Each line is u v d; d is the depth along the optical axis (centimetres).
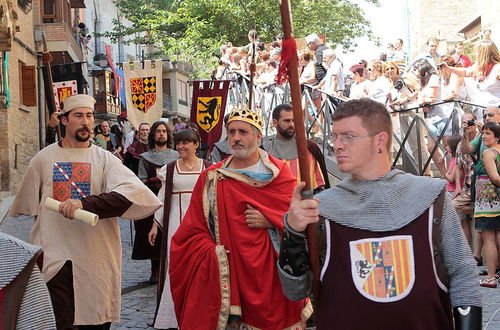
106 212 516
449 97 1036
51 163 536
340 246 265
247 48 1628
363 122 271
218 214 442
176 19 2962
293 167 618
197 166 691
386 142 273
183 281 445
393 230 262
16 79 2077
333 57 1205
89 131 541
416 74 1108
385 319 258
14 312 225
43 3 2753
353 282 261
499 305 674
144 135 1039
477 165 775
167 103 5362
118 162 547
